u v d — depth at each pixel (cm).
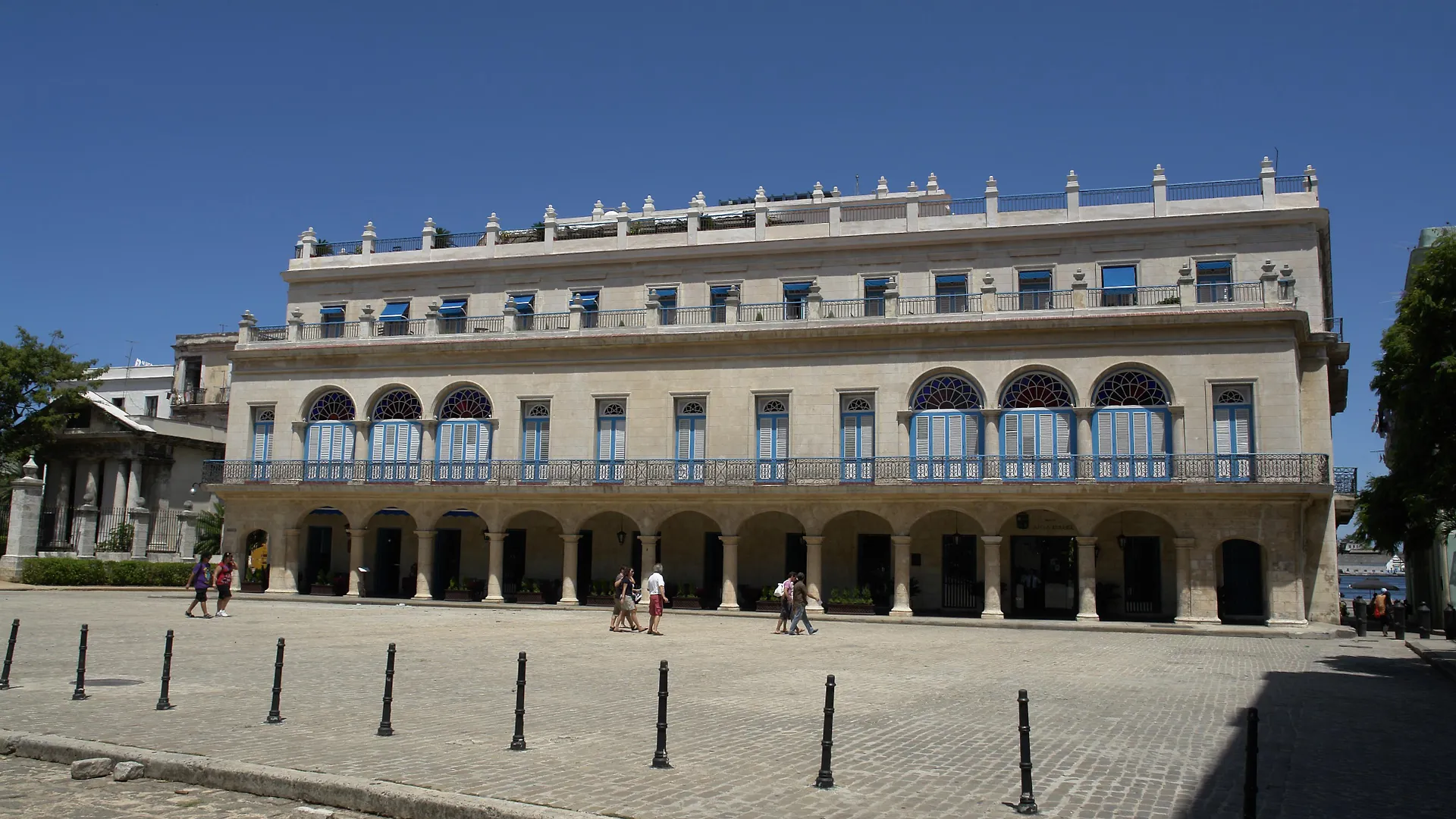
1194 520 3059
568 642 2248
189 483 5122
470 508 3709
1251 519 3020
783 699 1426
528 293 4038
